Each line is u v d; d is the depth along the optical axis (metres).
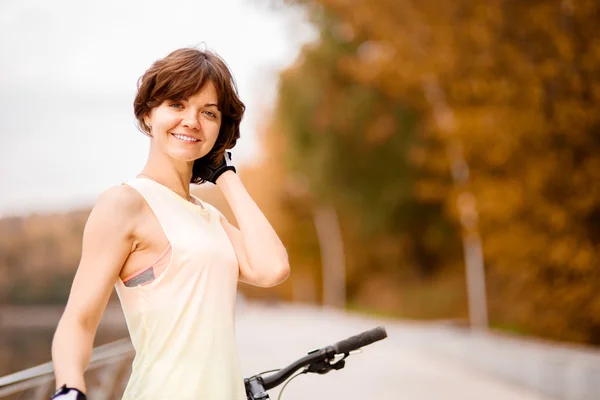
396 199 38.69
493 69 16.19
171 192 2.35
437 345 18.94
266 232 2.62
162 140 2.43
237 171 2.74
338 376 13.62
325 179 39.81
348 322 33.81
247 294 90.75
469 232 19.84
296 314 52.44
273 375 2.88
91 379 5.21
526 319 17.08
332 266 58.09
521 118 15.24
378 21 22.92
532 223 15.62
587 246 14.80
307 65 38.25
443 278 39.28
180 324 2.22
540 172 15.12
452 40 18.81
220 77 2.46
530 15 15.02
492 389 11.98
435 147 34.47
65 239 37.25
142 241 2.24
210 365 2.23
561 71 14.56
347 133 38.31
